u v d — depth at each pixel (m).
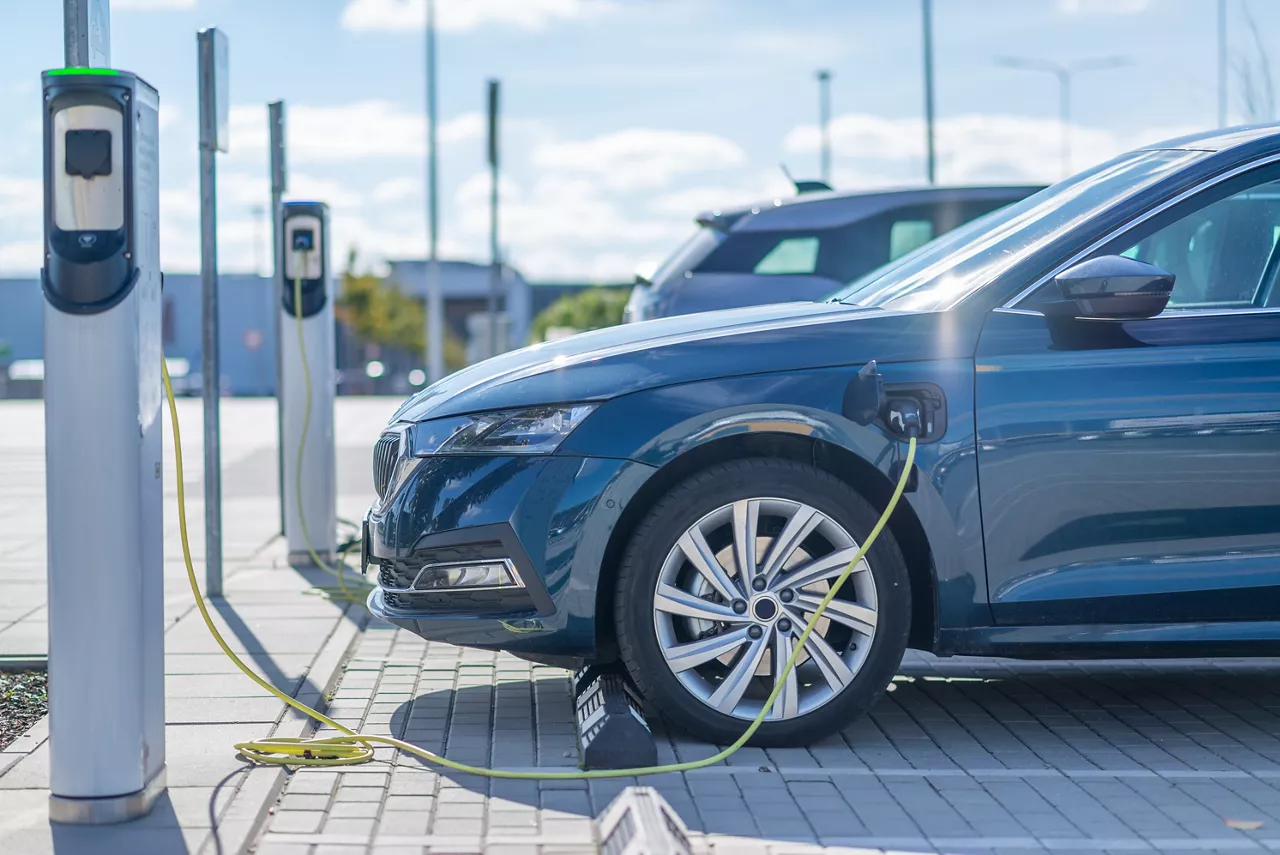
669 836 2.87
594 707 4.03
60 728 3.26
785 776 3.77
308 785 3.65
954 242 4.62
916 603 4.14
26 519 9.57
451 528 3.91
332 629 5.70
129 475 3.23
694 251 8.38
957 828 3.36
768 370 3.96
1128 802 3.58
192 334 64.69
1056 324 4.02
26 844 3.13
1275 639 4.03
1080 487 3.95
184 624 5.82
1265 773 3.84
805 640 3.96
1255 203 4.23
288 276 7.52
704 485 3.91
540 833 3.29
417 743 4.10
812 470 3.94
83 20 4.33
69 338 3.17
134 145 3.18
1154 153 4.59
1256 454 3.97
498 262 20.70
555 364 4.03
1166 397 3.96
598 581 3.91
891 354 3.99
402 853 3.13
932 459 3.93
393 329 67.25
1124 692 4.86
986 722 4.42
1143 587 3.98
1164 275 3.84
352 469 13.30
